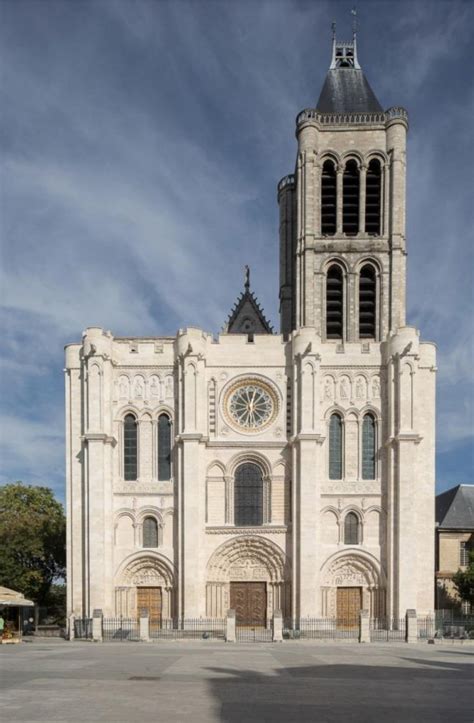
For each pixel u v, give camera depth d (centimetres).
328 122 7981
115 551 6588
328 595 6512
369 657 4056
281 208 9000
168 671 3122
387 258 7688
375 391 6831
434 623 6222
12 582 7600
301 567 6359
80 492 6675
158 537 6625
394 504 6512
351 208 7950
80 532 6625
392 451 6594
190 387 6662
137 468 6744
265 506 6694
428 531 6606
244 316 8900
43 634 6519
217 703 2255
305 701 2334
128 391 6844
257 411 6875
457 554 8331
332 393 6838
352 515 6669
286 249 8862
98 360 6650
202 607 6456
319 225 7825
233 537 6588
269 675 3044
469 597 7288
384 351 6869
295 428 6688
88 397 6619
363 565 6556
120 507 6650
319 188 7888
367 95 8350
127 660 3675
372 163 7956
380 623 6406
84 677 2880
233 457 6725
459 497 8762
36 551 7988
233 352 6919
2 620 5622
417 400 6662
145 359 6881
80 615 6506
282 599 6531
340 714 2106
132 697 2350
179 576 6425
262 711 2133
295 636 5822
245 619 6544
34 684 2661
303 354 6694
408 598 6291
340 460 6769
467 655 4325
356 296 7650
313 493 6469
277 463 6731
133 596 6575
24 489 9256
